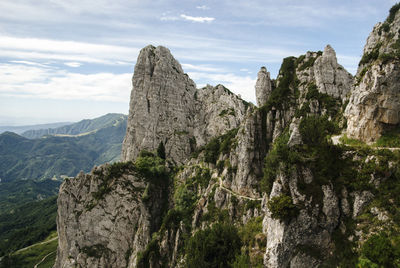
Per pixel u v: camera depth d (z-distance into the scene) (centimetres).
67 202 11806
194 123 16312
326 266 4419
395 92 5041
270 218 5112
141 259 9388
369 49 10550
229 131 13438
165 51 16300
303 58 10681
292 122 8825
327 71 9412
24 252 16288
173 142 14862
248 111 11312
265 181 6256
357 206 4428
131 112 15725
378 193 4294
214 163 11462
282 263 4566
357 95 5762
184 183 11494
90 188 11744
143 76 15712
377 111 5194
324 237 4578
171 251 9088
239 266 5366
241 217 8156
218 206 8969
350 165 4694
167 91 15650
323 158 4875
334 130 6662
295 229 4609
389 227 3975
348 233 4391
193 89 17788
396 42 8694
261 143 9388
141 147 14775
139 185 11750
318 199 4659
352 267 4112
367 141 5266
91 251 10875
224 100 16562
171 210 9981
